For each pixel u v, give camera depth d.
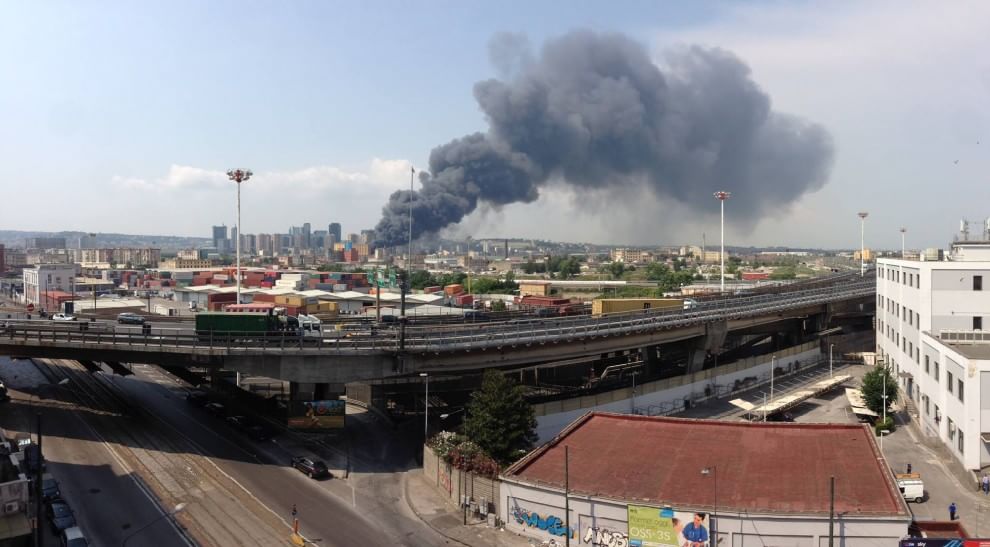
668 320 105.81
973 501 61.06
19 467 55.62
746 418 90.94
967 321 88.31
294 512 52.72
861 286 164.50
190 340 80.12
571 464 55.25
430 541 52.22
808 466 52.09
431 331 90.12
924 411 85.00
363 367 76.56
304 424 77.31
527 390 105.31
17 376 106.56
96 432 79.00
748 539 45.25
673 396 97.00
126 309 172.25
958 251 99.50
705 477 51.00
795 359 124.75
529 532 52.75
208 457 71.69
